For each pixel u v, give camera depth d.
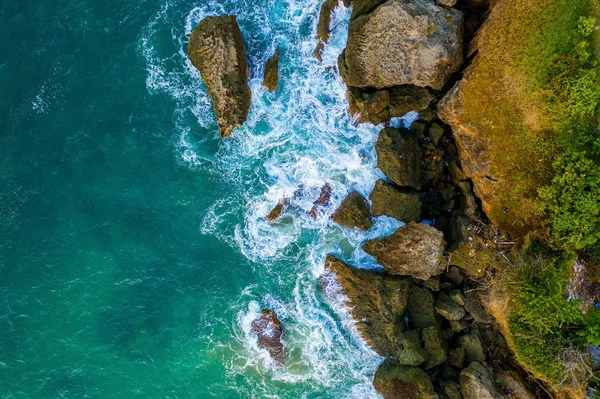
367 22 25.41
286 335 28.12
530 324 23.78
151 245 28.09
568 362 22.81
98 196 28.08
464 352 26.52
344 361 28.11
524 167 23.66
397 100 26.23
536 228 23.75
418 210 26.73
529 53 23.03
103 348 27.58
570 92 22.27
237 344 28.11
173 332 28.00
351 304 27.83
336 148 28.08
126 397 27.53
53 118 28.11
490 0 24.17
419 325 27.22
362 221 27.50
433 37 24.53
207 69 27.25
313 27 28.05
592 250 23.22
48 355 27.33
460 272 26.62
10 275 27.48
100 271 27.86
